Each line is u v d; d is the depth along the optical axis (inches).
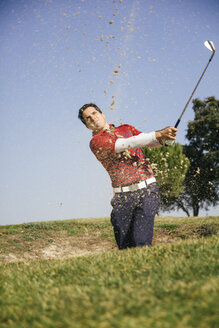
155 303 69.0
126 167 137.8
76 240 350.0
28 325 69.9
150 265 104.8
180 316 61.6
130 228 141.2
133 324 58.6
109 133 139.0
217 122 948.0
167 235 339.6
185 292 72.9
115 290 81.0
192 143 995.3
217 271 90.4
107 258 124.3
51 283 99.5
